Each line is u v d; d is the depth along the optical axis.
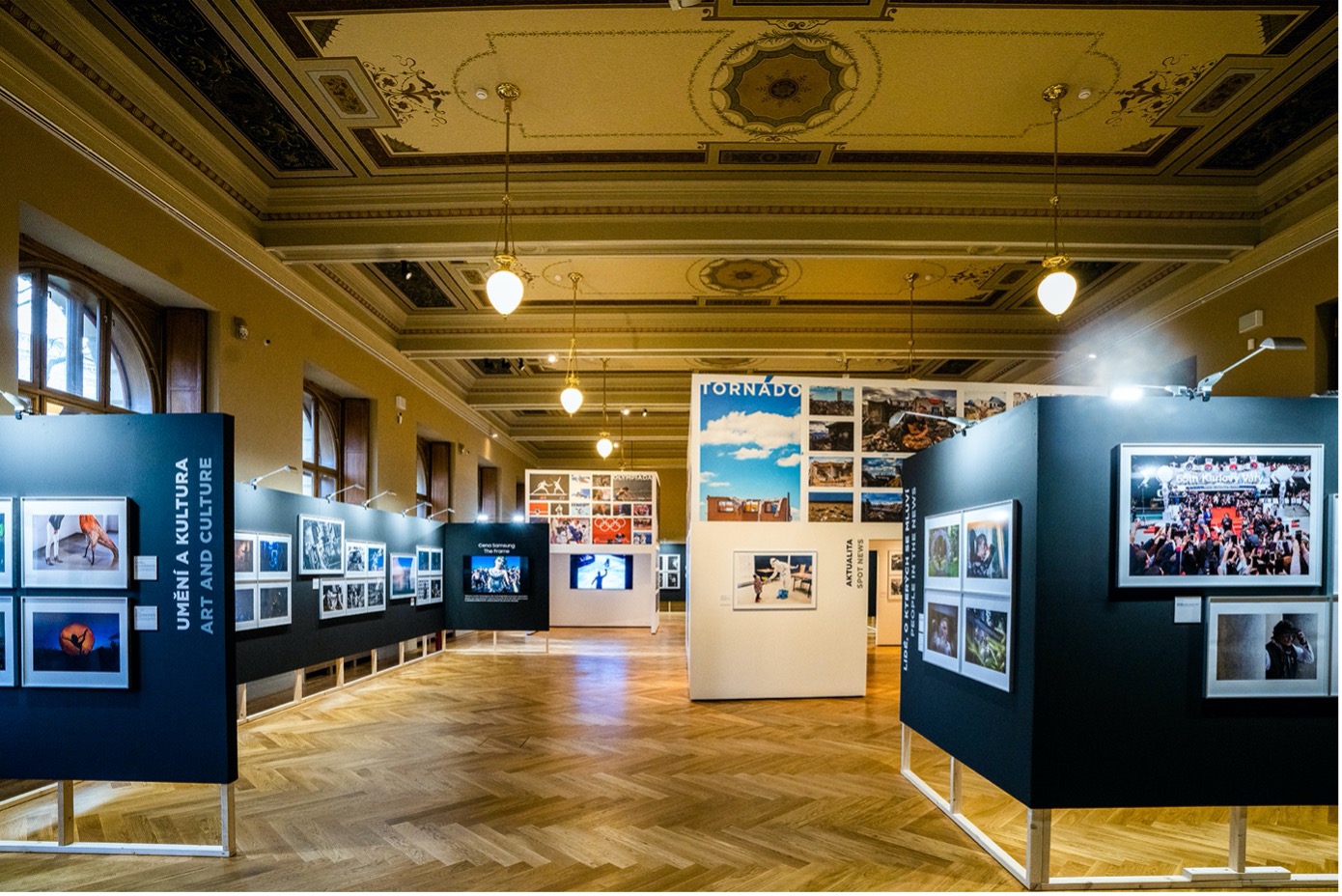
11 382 5.58
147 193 6.96
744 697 10.03
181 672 4.77
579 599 20.30
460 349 13.41
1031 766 4.29
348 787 6.13
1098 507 4.40
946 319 12.96
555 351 13.32
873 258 8.67
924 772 6.64
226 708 4.74
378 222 8.61
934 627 5.82
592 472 18.69
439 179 8.23
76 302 7.14
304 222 8.65
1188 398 4.47
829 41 5.96
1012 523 4.55
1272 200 8.24
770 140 7.42
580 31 5.86
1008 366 15.05
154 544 4.83
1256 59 6.16
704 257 8.59
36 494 4.93
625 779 6.38
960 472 5.48
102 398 7.38
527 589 14.38
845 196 8.25
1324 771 4.39
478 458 20.45
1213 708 4.37
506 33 5.89
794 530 10.34
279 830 5.18
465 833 5.14
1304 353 7.87
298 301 10.05
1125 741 4.32
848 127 7.19
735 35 5.91
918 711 6.19
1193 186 8.25
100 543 4.84
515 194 8.37
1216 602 4.36
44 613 4.84
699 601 10.10
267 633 8.57
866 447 10.59
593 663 13.32
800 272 11.03
